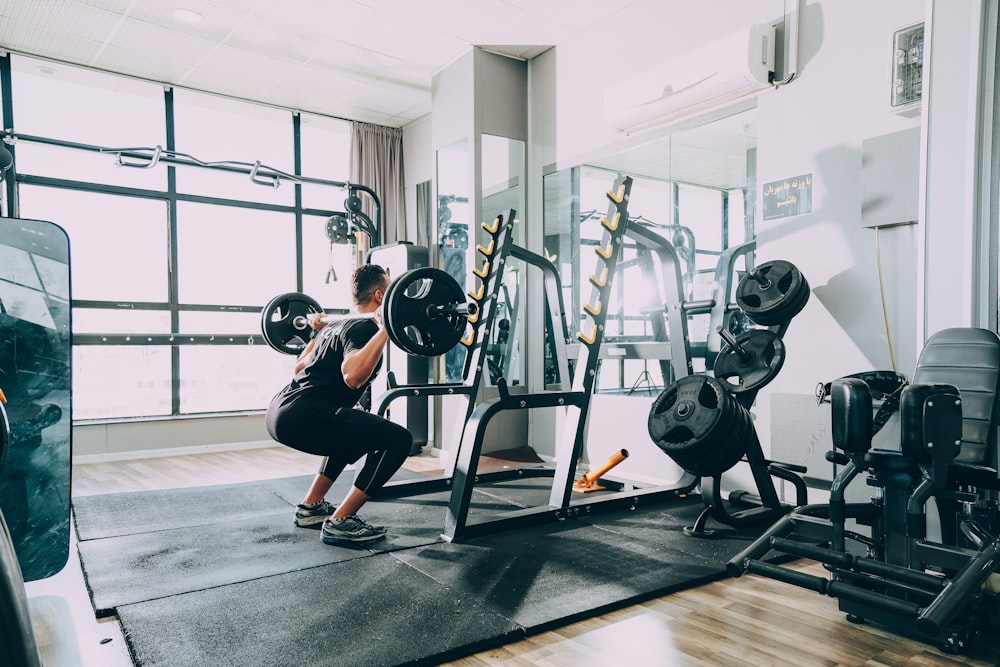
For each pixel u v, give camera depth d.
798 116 3.40
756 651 1.93
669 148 4.14
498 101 5.06
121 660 1.86
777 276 3.12
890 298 3.03
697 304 3.50
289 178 5.19
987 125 2.47
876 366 3.09
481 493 3.94
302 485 4.11
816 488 3.27
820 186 3.30
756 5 3.57
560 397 3.22
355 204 5.49
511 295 5.25
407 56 5.03
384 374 5.92
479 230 4.98
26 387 2.37
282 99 5.79
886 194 2.98
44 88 5.12
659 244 3.58
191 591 2.32
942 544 2.03
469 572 2.52
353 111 6.11
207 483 4.33
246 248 5.89
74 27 4.47
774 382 3.50
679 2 3.98
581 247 4.79
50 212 5.03
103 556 2.70
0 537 0.77
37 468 2.38
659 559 2.68
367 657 1.83
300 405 2.75
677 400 2.89
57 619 2.14
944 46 2.58
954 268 2.55
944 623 1.61
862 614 2.09
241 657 1.83
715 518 3.04
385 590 2.33
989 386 2.15
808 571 2.62
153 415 5.48
